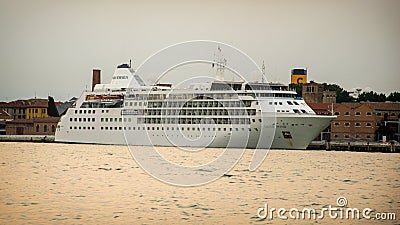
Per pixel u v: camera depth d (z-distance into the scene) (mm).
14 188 57250
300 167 74812
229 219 44812
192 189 57625
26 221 43938
